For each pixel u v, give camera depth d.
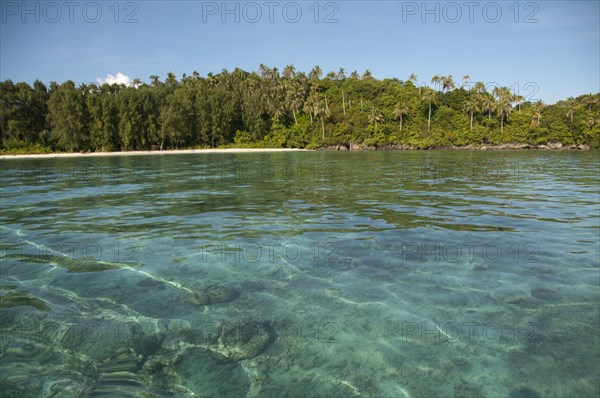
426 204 10.93
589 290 4.69
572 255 6.04
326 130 84.12
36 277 5.21
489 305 4.33
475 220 8.70
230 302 4.47
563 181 17.47
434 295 4.61
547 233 7.46
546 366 3.23
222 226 8.22
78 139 66.88
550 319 4.00
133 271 5.46
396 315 4.12
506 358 3.34
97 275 5.31
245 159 41.38
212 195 13.09
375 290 4.77
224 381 3.07
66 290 4.79
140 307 4.34
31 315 4.12
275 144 82.88
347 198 12.17
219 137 83.31
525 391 2.92
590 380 3.04
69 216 9.37
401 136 83.56
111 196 12.95
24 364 3.27
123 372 3.18
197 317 4.11
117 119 69.44
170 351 3.49
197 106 79.69
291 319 4.06
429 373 3.16
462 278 5.12
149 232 7.71
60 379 3.08
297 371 3.20
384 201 11.51
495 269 5.44
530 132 80.69
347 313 4.19
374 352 3.46
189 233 7.61
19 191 14.38
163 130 71.31
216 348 3.54
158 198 12.44
